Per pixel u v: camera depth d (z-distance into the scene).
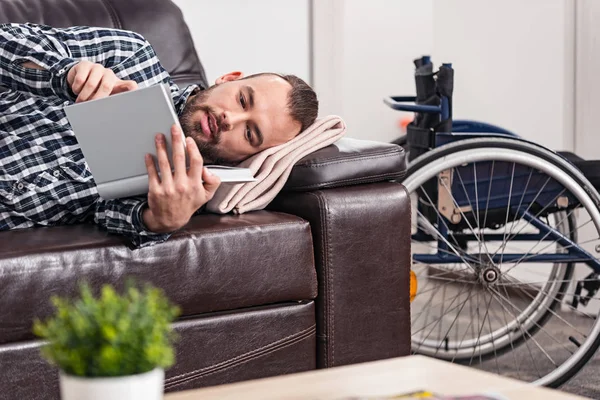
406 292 1.85
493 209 2.25
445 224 2.23
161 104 1.45
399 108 2.26
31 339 1.49
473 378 1.04
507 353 2.57
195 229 1.64
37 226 1.76
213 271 1.63
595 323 2.16
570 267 2.43
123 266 1.55
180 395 0.99
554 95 3.26
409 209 1.85
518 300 3.13
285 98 1.86
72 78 1.68
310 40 2.95
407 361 1.11
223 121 1.83
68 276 1.50
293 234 1.71
